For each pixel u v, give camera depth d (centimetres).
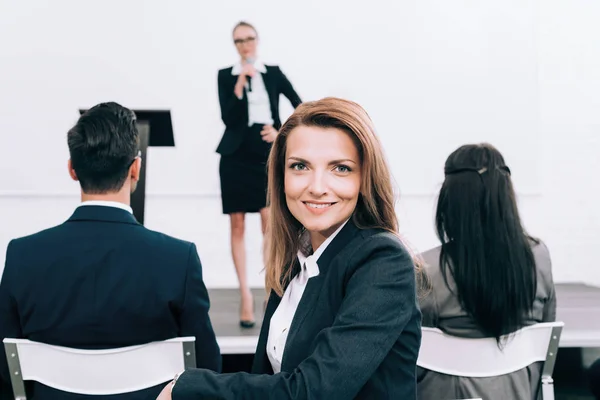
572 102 438
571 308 314
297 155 88
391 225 91
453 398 142
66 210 428
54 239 129
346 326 77
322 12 438
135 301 127
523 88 439
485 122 441
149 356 129
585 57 437
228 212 300
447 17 439
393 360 80
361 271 82
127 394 130
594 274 434
